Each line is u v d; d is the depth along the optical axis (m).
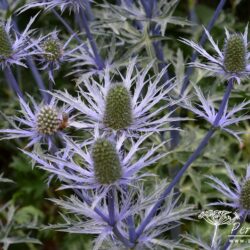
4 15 0.69
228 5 1.08
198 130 0.74
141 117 0.49
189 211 0.50
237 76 0.50
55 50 0.57
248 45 0.53
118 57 0.68
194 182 0.69
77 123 0.48
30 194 0.80
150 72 0.77
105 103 0.48
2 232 0.63
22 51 0.54
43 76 0.87
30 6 0.60
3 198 0.85
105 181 0.44
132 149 0.46
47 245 0.78
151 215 0.50
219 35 0.89
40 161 0.45
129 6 0.67
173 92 0.67
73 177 0.44
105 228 0.48
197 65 0.52
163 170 0.76
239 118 0.51
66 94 0.48
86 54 0.68
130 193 0.48
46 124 0.48
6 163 0.90
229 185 0.73
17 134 0.50
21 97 0.53
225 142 0.77
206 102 0.52
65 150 0.47
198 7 1.02
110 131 0.48
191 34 0.93
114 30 0.69
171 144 0.70
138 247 0.49
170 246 0.49
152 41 0.66
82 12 0.64
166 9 0.64
